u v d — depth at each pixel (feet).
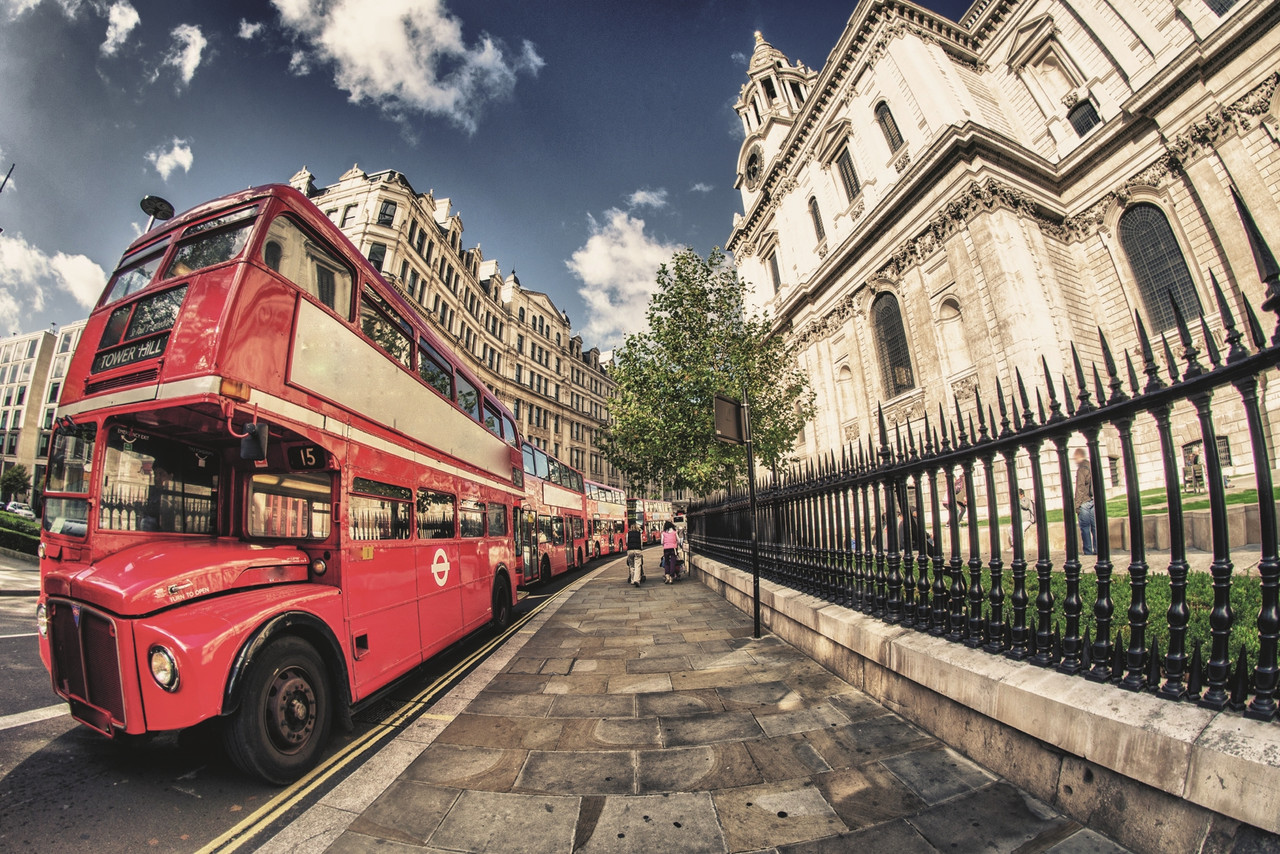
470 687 18.07
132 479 12.62
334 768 12.35
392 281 96.43
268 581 13.17
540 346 174.50
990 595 11.12
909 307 68.59
